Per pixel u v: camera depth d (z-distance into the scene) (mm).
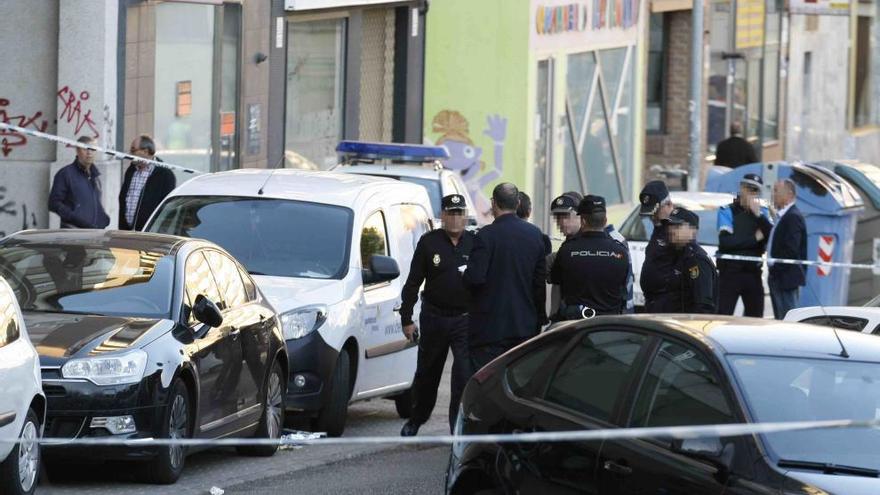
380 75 51656
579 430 14586
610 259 24141
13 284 21625
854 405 13969
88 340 20141
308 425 26828
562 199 27219
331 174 29234
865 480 12969
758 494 12773
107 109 36156
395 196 28859
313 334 24938
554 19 55688
